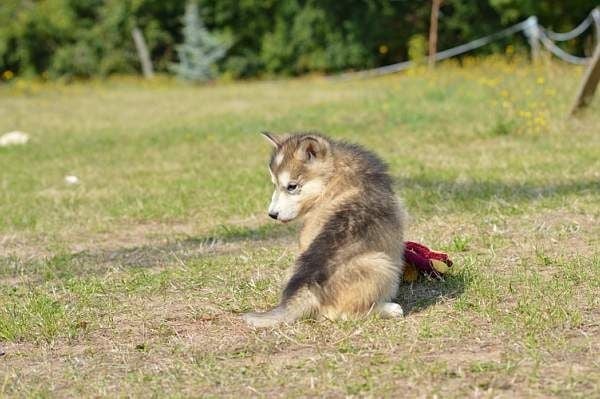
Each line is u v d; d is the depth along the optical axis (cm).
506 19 3275
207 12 3538
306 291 652
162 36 3622
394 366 577
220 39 3497
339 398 537
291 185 704
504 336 624
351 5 3491
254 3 3503
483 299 705
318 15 3484
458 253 857
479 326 648
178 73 3466
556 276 760
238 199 1173
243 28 3578
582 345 599
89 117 2422
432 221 982
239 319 699
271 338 641
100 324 709
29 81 3556
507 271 788
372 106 2078
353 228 665
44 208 1216
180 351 636
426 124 1734
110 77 3616
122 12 3569
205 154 1627
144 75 3647
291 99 2528
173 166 1521
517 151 1388
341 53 3484
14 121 2400
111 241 1025
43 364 632
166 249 958
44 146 1875
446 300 713
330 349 616
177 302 756
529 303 686
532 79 2064
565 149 1362
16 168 1609
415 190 1134
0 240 1045
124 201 1220
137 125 2167
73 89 3306
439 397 525
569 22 3209
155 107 2592
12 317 729
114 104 2750
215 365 600
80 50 3625
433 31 3069
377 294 660
